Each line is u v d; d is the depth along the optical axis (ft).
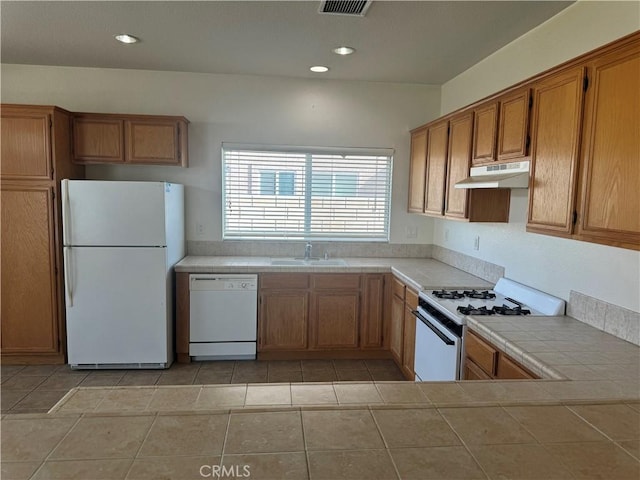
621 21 6.84
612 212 5.51
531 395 4.64
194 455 3.20
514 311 8.21
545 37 8.77
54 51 11.32
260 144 13.82
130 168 13.38
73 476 2.93
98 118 12.25
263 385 4.73
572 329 7.18
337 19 8.82
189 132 13.53
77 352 11.71
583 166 6.05
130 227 11.44
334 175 14.42
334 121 14.02
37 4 8.37
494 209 9.94
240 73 13.29
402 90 14.19
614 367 5.53
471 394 4.58
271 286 12.51
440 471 3.08
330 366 12.53
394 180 14.49
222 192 13.92
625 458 3.31
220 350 12.59
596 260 7.32
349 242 14.53
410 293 11.03
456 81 13.15
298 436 3.49
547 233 6.92
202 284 12.32
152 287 11.67
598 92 5.74
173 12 8.64
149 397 4.45
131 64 12.50
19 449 3.24
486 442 3.47
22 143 11.27
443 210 11.32
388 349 13.05
